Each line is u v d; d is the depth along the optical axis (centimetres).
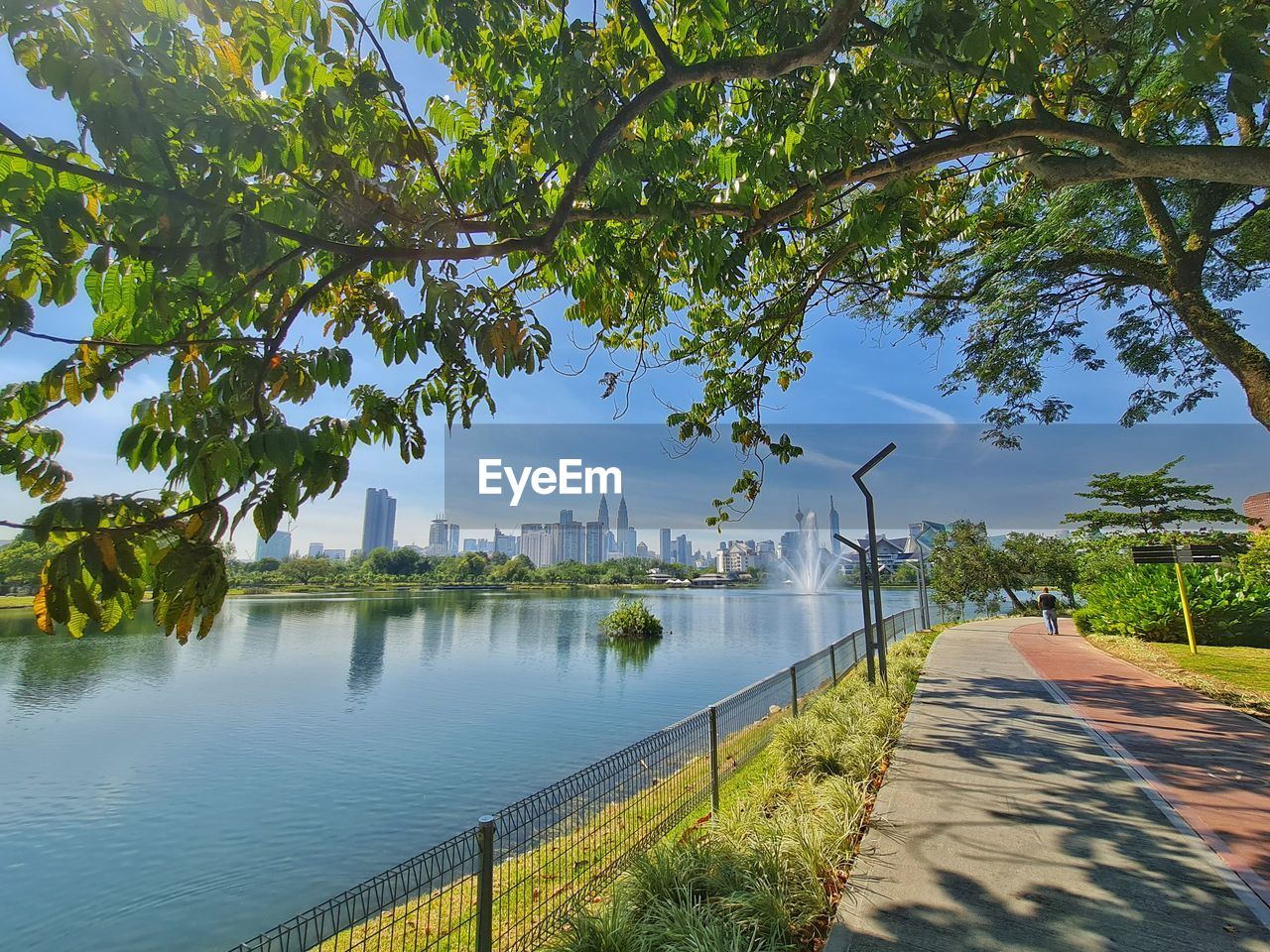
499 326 294
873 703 899
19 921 790
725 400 817
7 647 3522
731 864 423
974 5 275
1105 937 351
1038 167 447
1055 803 552
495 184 322
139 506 168
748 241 434
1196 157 374
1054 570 3947
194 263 251
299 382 280
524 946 390
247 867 934
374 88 282
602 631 4231
